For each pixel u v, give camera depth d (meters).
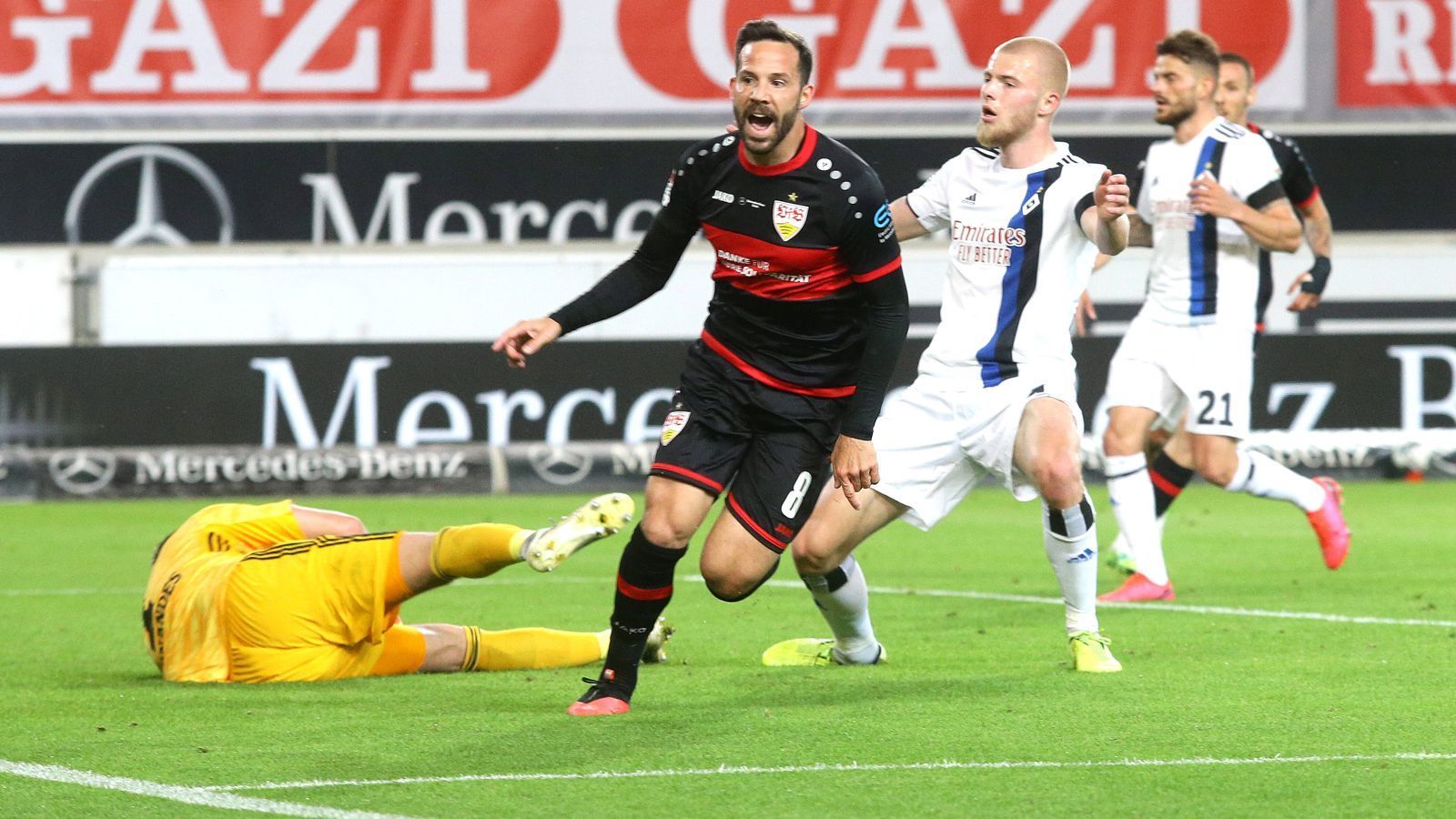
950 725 16.42
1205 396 26.98
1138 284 49.62
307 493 47.94
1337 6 51.16
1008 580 29.84
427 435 48.53
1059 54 19.64
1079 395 49.06
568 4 50.56
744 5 50.72
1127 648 21.69
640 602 16.92
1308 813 13.03
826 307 16.78
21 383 47.53
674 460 16.86
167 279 48.91
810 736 15.90
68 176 50.12
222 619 19.31
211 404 48.06
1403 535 36.66
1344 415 49.78
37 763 14.95
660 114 50.97
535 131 50.88
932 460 19.70
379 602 19.14
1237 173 26.73
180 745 15.66
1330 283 50.78
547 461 48.62
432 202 50.91
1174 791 13.72
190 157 50.41
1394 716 16.84
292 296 49.28
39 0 49.66
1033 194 19.48
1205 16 50.78
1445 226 52.00
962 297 19.95
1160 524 28.89
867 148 50.81
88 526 40.97
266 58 50.22
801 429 17.06
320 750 15.39
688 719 16.75
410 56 50.50
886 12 50.50
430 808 13.20
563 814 13.03
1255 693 18.20
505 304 49.69
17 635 23.83
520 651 20.17
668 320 50.31
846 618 19.92
